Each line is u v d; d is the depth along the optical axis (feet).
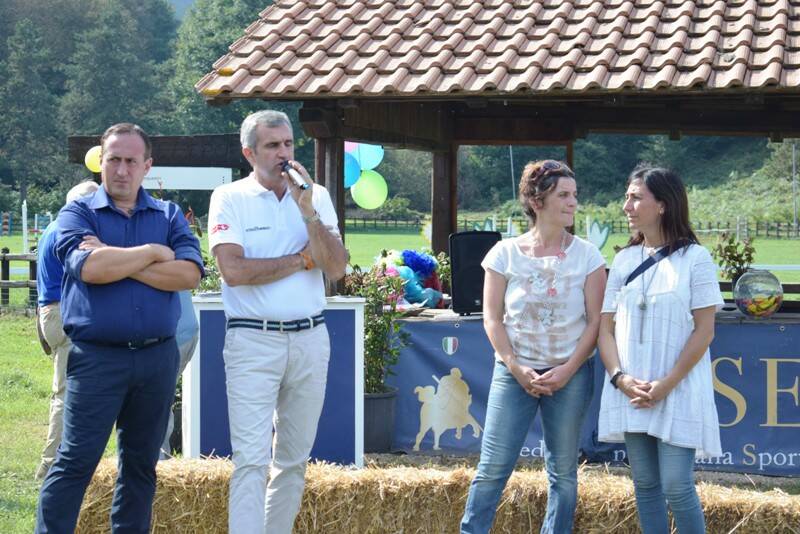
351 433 22.77
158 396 17.01
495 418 17.89
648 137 224.74
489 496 17.87
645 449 17.08
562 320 17.63
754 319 25.41
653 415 16.67
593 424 26.08
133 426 17.13
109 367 16.47
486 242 27.86
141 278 16.58
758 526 18.57
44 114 281.74
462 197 177.47
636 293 17.08
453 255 27.71
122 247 16.94
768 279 25.45
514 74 28.60
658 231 17.35
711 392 16.94
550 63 28.84
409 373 27.20
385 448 26.81
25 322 57.16
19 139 279.08
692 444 16.46
